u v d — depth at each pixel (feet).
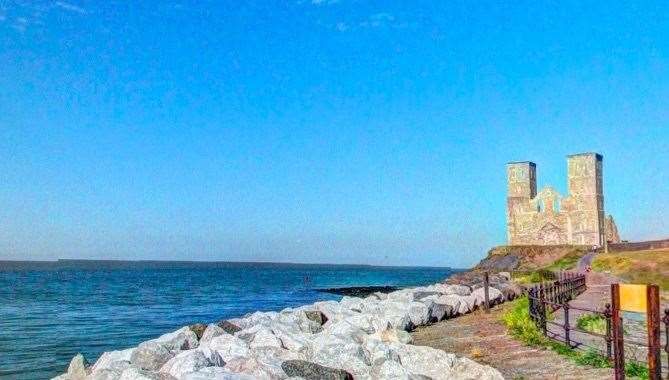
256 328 57.88
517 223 299.79
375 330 57.57
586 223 284.20
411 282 439.22
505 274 192.44
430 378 37.04
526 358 43.98
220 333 62.03
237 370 39.22
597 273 159.94
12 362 78.07
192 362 40.06
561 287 82.53
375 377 39.37
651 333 31.48
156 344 50.62
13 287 290.97
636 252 195.52
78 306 174.91
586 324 59.36
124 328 119.65
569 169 290.56
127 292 255.09
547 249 277.03
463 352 47.88
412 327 64.64
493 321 66.95
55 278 436.76
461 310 76.74
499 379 36.45
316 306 84.53
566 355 44.06
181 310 165.07
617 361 33.30
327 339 47.14
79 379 49.93
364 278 537.24
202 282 385.29
